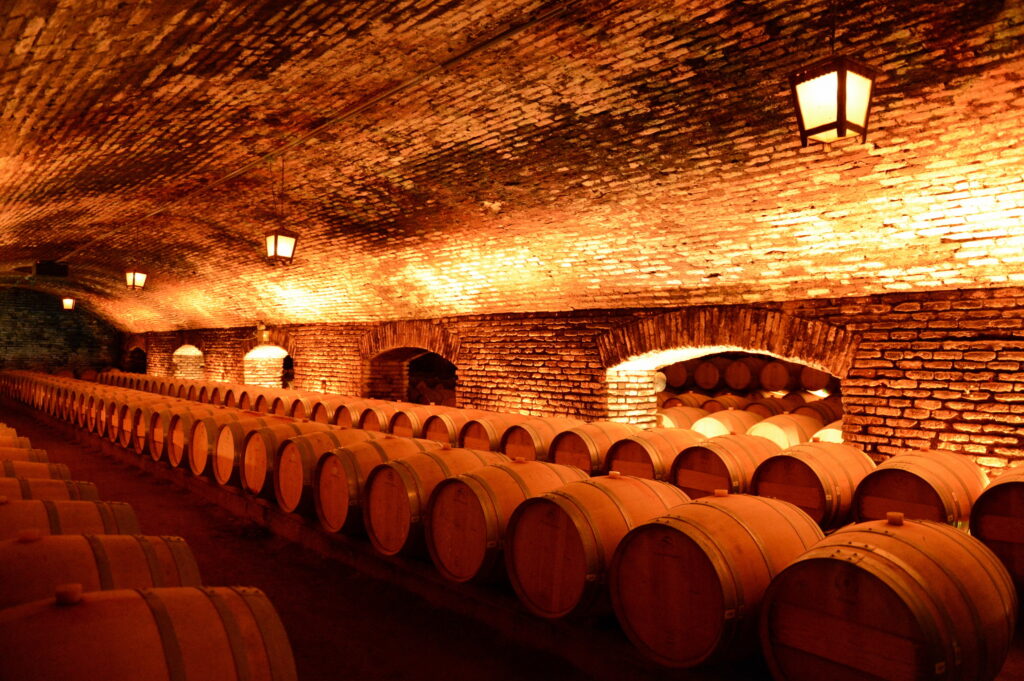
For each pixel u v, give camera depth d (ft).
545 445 23.82
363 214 31.53
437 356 72.43
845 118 11.39
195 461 26.61
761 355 40.11
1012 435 18.95
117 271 58.70
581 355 31.04
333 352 48.01
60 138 21.76
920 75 14.69
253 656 7.40
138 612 7.20
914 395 20.88
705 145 19.01
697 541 10.64
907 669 8.60
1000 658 9.54
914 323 20.98
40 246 46.91
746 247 22.86
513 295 33.22
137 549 9.93
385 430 30.63
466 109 20.57
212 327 63.87
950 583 9.25
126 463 35.06
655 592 11.29
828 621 9.36
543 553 13.25
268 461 21.54
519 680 12.51
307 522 20.52
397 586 17.34
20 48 14.51
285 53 17.15
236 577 17.99
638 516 13.17
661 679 11.56
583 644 12.91
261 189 30.99
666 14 14.90
